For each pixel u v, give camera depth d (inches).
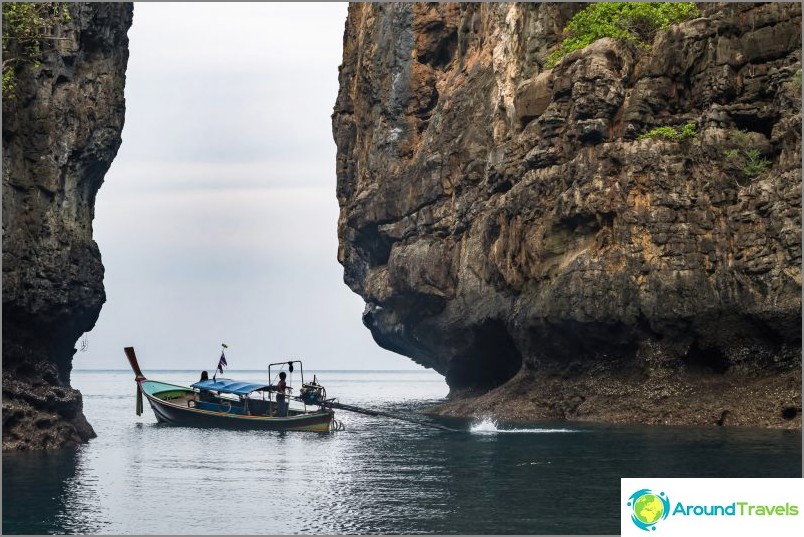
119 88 1749.5
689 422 1764.3
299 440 1769.2
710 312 1811.0
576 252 1978.3
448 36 2738.7
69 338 1654.8
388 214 2677.2
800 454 1354.6
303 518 1050.7
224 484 1270.9
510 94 2276.1
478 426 1873.8
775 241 1739.7
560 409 1963.6
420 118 2751.0
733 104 1873.8
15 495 1164.5
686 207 1862.7
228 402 2149.4
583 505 1086.4
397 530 992.2
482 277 2274.9
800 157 1742.1
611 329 1910.7
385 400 3412.9
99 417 2394.2
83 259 1621.6
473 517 1037.8
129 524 1026.7
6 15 1487.5
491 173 2256.4
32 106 1524.4
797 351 1745.8
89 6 1630.2
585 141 1978.3
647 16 2073.1
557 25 2219.5
